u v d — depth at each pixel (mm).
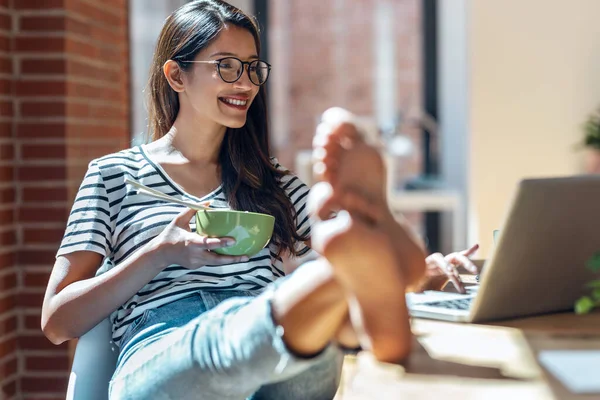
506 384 1063
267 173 2111
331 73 7031
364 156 1220
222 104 1987
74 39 3135
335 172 1224
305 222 2148
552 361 1129
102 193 1929
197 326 1513
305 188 2188
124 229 1917
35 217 3084
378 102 6996
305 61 7047
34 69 3066
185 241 1692
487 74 4039
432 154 6848
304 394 1650
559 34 4000
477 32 4035
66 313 1760
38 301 3086
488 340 1326
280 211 2068
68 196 3072
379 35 6949
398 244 1247
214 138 2061
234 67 1987
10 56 3061
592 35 3988
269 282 1963
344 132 1236
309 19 7012
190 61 2008
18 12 3062
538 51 4016
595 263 1411
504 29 4020
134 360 1646
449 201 6137
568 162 4020
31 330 3090
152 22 4605
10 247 3053
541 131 4023
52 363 3086
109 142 3508
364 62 6996
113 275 1730
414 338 1354
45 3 3055
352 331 1353
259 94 2111
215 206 2014
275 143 7090
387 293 1169
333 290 1259
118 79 3643
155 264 1714
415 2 6879
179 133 2068
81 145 3201
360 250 1151
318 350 1329
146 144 2102
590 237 1451
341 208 1216
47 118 3072
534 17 4004
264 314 1325
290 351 1307
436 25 6844
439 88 6852
